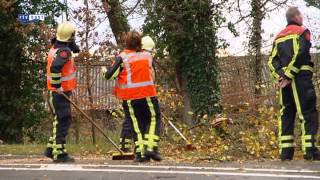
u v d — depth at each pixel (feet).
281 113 26.37
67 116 26.40
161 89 50.93
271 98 41.27
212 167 24.08
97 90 49.88
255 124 36.45
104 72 26.55
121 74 26.17
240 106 42.50
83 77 50.24
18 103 58.90
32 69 59.77
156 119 26.27
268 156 29.27
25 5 57.88
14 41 57.88
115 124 47.50
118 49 52.60
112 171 22.90
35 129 60.13
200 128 39.78
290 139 26.16
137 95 25.90
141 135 26.17
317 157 25.79
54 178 21.45
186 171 22.86
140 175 21.89
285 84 25.52
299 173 22.25
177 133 36.01
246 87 52.80
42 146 37.68
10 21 56.59
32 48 57.88
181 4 59.41
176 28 59.67
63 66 26.07
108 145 37.83
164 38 60.95
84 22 52.95
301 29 25.41
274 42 26.25
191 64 60.59
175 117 50.16
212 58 60.44
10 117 58.85
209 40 60.75
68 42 26.55
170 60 60.85
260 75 55.98
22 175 22.16
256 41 63.26
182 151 33.14
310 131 25.61
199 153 31.30
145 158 26.04
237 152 30.04
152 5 61.11
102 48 52.06
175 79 61.62
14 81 59.47
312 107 25.59
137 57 26.09
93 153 32.86
